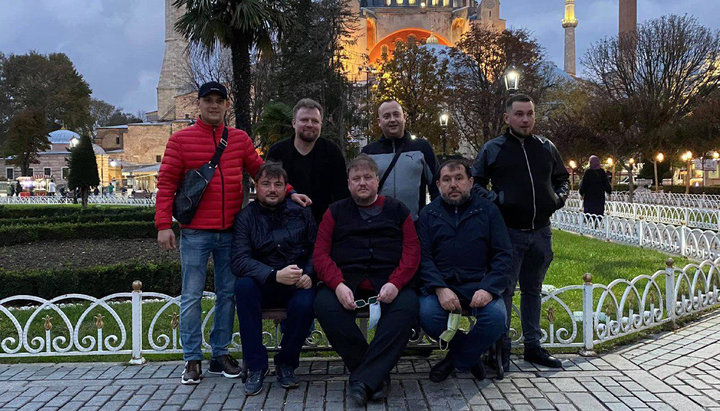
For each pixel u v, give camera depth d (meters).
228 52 26.27
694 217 15.80
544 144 4.43
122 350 4.62
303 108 4.41
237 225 4.25
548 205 4.33
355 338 3.88
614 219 13.30
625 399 3.69
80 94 71.38
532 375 4.20
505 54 32.75
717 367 4.27
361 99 34.44
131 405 3.71
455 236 4.16
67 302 7.12
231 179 4.30
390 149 4.62
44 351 4.82
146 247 11.05
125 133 70.38
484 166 4.44
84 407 3.67
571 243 12.79
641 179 37.59
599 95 34.62
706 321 5.66
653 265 9.09
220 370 4.35
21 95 67.19
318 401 3.76
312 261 4.20
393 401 3.74
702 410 3.49
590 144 30.98
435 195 4.63
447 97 34.53
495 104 32.75
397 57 33.88
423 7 83.88
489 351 4.37
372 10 84.19
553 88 46.88
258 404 3.72
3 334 5.47
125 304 6.79
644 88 32.16
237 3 10.47
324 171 4.60
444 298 3.95
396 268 4.08
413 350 4.77
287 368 4.04
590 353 4.62
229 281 4.36
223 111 4.32
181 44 72.19
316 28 29.88
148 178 60.84
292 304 4.01
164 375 4.31
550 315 4.70
